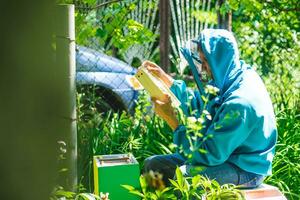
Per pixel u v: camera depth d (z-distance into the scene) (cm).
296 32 650
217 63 346
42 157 205
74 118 335
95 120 473
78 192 353
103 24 507
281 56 633
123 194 343
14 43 189
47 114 205
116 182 342
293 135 470
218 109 341
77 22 458
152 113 540
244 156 342
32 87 197
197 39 365
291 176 430
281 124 482
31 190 204
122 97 612
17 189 202
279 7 600
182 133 347
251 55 662
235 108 331
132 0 533
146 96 500
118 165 341
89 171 414
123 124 496
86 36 466
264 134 342
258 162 344
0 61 190
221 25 675
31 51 192
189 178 320
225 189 303
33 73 196
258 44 664
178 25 906
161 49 681
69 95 330
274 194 330
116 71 612
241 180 342
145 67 397
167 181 376
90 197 317
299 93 564
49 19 192
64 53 327
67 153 336
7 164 200
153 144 464
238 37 711
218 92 351
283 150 442
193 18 911
